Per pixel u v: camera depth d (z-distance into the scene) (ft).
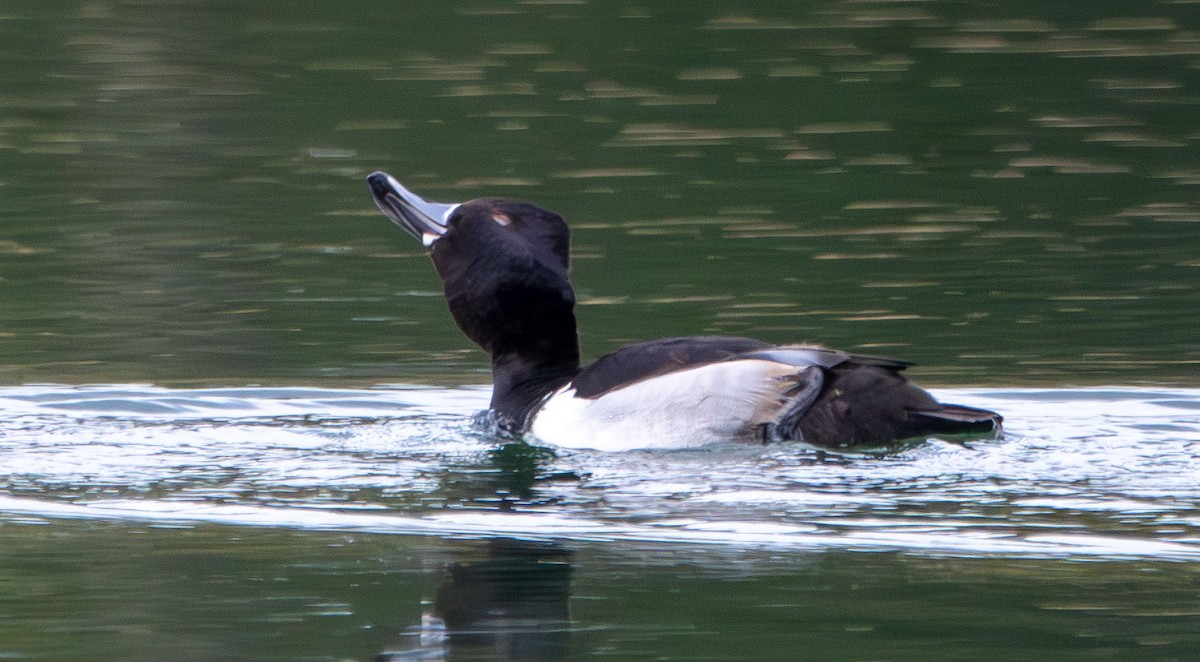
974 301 46.16
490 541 27.43
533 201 55.77
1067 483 29.63
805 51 72.23
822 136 62.75
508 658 22.21
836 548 26.61
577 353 36.19
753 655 22.24
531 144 62.13
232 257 51.29
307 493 30.42
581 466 31.30
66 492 30.60
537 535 27.63
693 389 32.22
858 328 44.11
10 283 48.67
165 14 78.07
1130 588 24.67
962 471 30.25
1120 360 40.70
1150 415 35.88
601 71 70.79
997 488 29.37
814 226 53.47
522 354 35.99
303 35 75.46
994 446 31.81
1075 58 70.13
